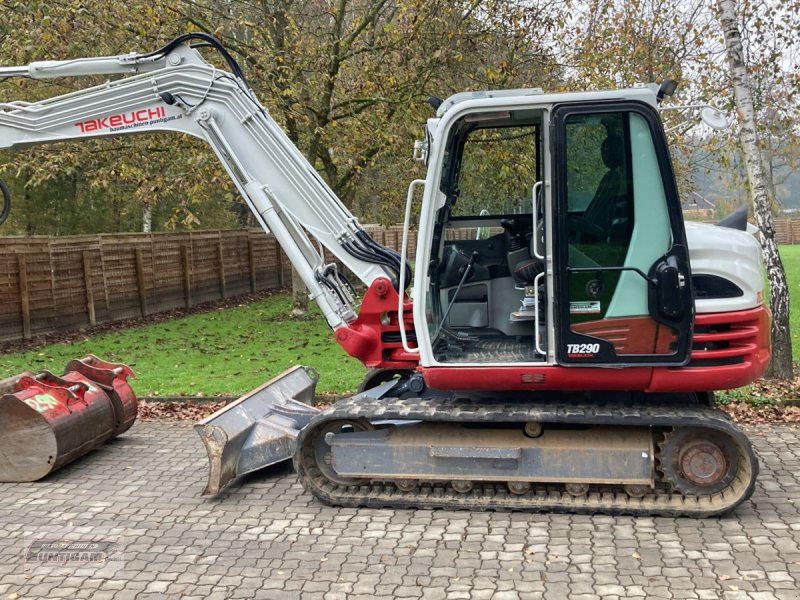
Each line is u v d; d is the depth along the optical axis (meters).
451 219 5.83
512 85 12.17
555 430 5.05
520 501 5.02
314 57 12.66
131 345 12.37
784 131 12.01
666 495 4.96
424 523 4.93
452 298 5.59
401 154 13.09
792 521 4.77
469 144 5.87
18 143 6.10
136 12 11.50
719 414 4.84
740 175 12.23
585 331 4.71
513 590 3.96
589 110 4.61
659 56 11.31
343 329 5.64
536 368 4.79
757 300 4.82
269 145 5.79
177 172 13.65
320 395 8.12
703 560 4.25
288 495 5.56
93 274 14.45
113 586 4.16
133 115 5.96
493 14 12.20
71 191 20.81
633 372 4.72
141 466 6.38
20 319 12.77
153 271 16.20
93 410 6.45
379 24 14.36
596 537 4.61
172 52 5.90
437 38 12.12
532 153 5.83
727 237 4.86
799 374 8.43
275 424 5.90
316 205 5.75
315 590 4.04
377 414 4.99
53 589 4.14
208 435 5.39
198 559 4.48
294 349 11.56
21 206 20.16
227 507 5.34
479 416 4.86
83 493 5.71
